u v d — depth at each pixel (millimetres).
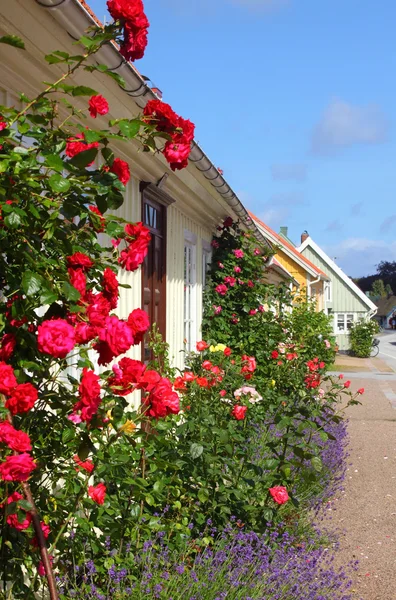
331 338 16781
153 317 7566
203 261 10695
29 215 2660
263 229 25391
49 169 2707
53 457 2975
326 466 7070
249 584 3969
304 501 6109
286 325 12164
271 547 4684
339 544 5363
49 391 2783
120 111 5184
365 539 5605
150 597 3607
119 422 3156
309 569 4246
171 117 3195
